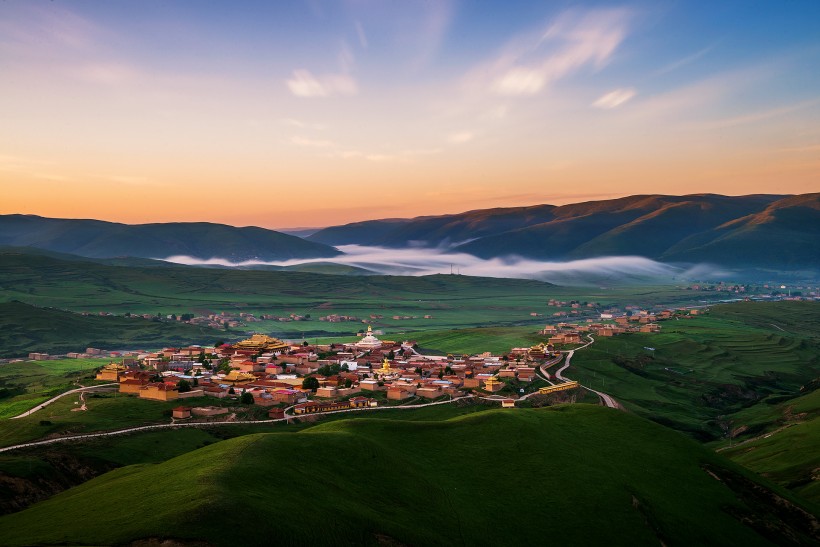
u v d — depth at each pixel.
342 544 111.62
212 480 117.81
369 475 145.00
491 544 133.50
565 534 147.00
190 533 100.06
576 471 173.75
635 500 165.12
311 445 148.12
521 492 160.25
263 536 103.56
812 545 163.75
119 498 124.62
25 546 106.81
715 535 160.12
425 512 137.25
